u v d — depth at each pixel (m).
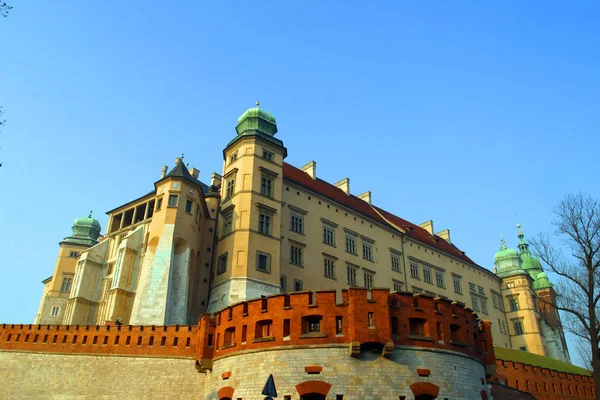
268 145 66.44
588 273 46.53
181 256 57.22
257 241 58.56
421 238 90.44
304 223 67.38
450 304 36.12
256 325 34.91
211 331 39.25
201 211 64.31
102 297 65.94
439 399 31.69
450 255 93.94
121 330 45.47
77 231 87.19
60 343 46.28
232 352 35.34
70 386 43.78
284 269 61.59
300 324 33.22
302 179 74.00
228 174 65.50
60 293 80.25
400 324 33.31
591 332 44.72
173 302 54.41
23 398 44.06
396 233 83.75
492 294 101.06
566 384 57.28
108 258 69.56
